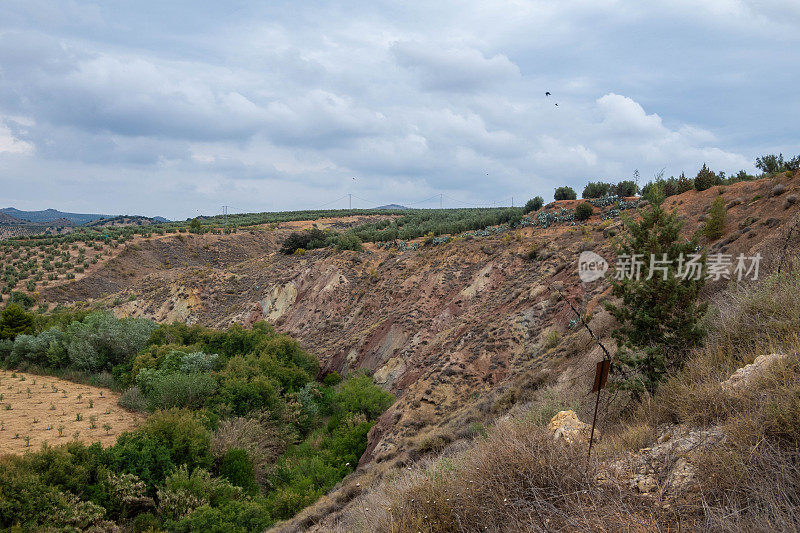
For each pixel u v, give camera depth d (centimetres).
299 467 2272
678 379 599
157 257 9606
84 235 10244
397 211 16350
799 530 284
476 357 2316
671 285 707
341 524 914
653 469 423
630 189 4953
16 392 2922
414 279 4312
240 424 2547
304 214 15825
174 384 2669
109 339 3528
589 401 902
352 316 4525
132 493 1736
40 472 1602
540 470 431
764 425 384
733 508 323
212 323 5488
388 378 3200
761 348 589
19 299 6800
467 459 547
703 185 3206
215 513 1608
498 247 4153
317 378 3844
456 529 448
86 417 2558
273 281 5900
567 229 4047
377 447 2008
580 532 344
